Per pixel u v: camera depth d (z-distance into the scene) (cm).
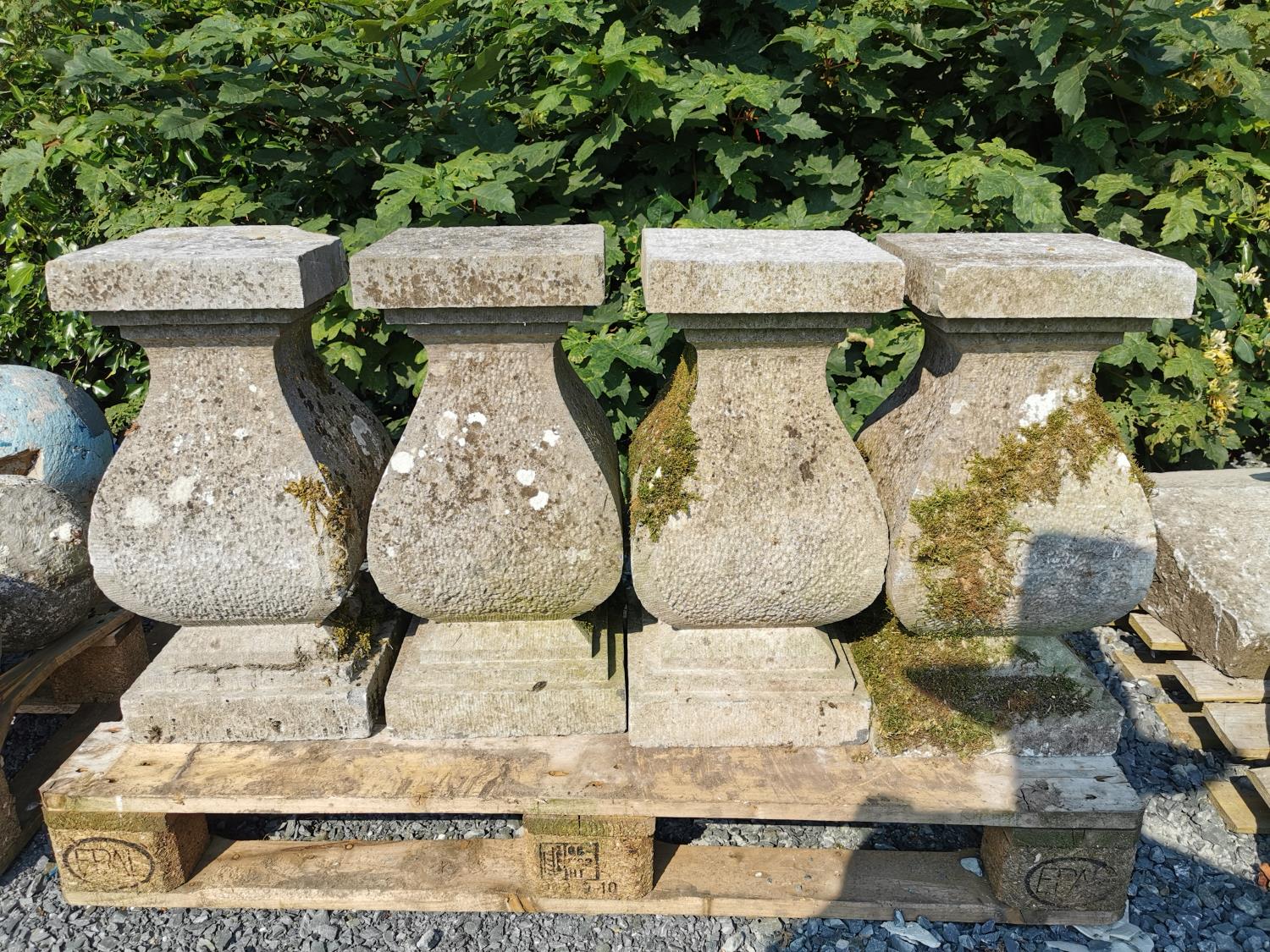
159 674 199
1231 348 343
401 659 203
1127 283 163
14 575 217
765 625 196
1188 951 189
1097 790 185
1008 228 300
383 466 220
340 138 312
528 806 183
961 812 181
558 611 195
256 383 184
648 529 182
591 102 282
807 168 310
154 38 316
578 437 182
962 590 183
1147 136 307
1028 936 191
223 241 191
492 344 177
